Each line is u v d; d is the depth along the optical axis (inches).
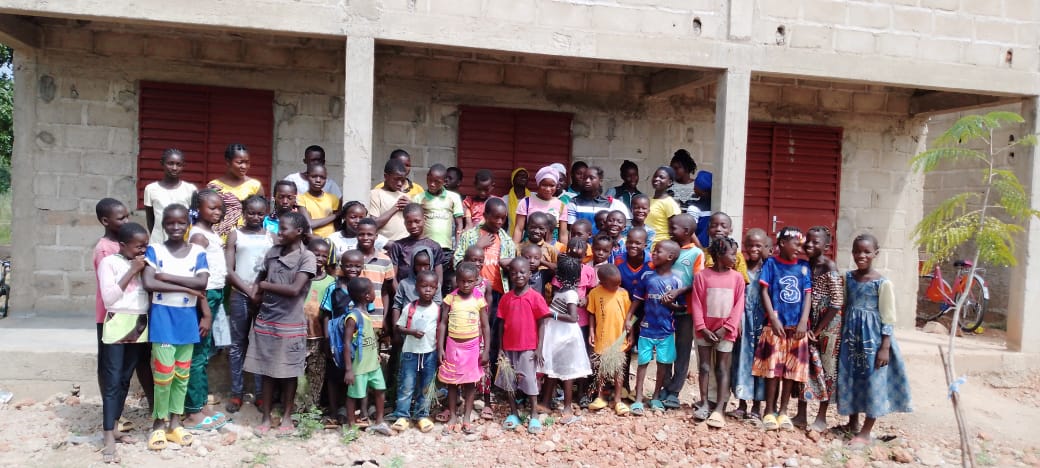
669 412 210.1
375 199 225.5
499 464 177.2
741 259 208.2
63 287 278.5
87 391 213.0
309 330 195.2
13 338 229.1
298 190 232.7
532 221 211.0
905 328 352.5
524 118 310.7
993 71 275.0
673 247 204.8
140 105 279.6
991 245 172.9
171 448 177.3
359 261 187.5
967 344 308.5
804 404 205.0
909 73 267.7
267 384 187.6
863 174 347.6
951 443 206.5
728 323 199.3
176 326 175.2
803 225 341.7
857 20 263.6
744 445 190.7
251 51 286.8
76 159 277.0
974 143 390.6
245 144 288.2
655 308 208.2
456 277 197.5
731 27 252.7
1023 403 253.8
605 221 223.0
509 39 237.1
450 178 267.7
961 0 271.6
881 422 219.6
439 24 230.8
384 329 204.2
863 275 197.2
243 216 203.3
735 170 255.6
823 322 199.0
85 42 273.9
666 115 323.0
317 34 223.0
